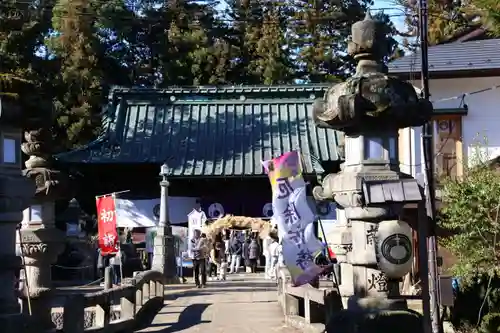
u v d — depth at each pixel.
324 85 32.94
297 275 11.03
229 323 14.60
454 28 30.31
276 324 14.32
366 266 9.45
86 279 28.12
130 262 26.48
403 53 35.59
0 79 9.41
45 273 12.91
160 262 24.23
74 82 36.97
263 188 29.72
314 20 45.06
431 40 30.78
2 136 9.29
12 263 8.95
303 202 11.16
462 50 22.89
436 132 21.97
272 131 30.94
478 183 13.27
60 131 36.84
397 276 9.20
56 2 39.34
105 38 44.97
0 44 32.91
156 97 32.44
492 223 12.59
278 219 11.12
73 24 38.25
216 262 26.86
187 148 30.09
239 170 28.86
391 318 8.98
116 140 30.25
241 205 29.64
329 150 29.73
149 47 47.19
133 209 29.22
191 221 25.52
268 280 25.91
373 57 9.98
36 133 13.34
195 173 28.67
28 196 9.34
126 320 14.14
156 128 31.12
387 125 9.62
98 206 19.02
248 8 47.06
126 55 46.84
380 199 8.81
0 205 8.91
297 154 11.27
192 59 43.94
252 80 44.88
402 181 8.97
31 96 9.66
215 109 32.28
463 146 21.72
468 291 12.98
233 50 44.16
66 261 28.20
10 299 9.06
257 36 45.38
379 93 9.38
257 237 30.03
